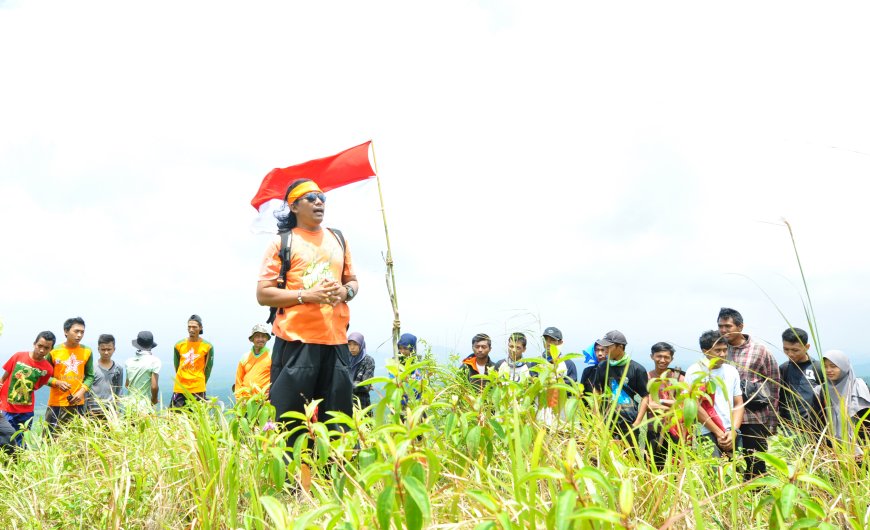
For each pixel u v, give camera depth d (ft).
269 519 9.75
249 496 10.46
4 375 29.01
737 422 13.41
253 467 10.37
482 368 23.00
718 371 17.03
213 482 10.07
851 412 14.62
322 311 14.80
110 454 13.71
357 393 25.30
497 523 6.18
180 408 13.56
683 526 8.21
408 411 7.77
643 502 8.52
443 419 10.28
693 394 8.52
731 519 8.65
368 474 6.21
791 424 12.41
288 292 14.53
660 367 18.92
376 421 8.91
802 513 7.06
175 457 12.57
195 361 32.45
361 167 22.79
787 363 19.88
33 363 29.19
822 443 10.43
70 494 12.50
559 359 9.44
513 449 8.23
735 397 16.88
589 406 10.93
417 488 5.78
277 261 15.02
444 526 7.32
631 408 16.38
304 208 15.34
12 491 13.43
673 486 8.52
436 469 7.45
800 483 8.79
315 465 9.83
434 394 10.52
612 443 9.42
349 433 8.89
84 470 13.38
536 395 9.41
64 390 29.53
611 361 18.63
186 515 10.44
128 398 19.34
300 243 15.16
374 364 26.03
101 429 17.30
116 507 10.48
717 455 14.19
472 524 7.51
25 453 16.62
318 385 15.01
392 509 5.88
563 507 5.50
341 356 15.24
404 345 21.81
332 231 16.05
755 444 17.52
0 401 28.78
